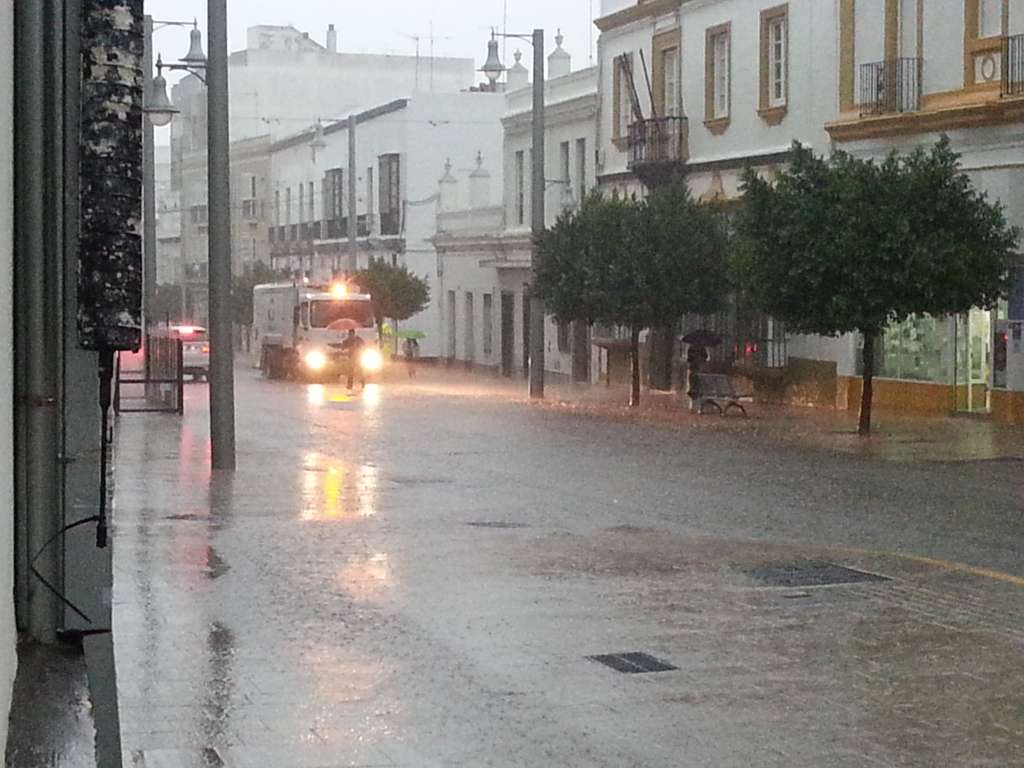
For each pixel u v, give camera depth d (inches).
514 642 507.2
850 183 1299.2
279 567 653.9
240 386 2404.0
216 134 1085.8
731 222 1485.0
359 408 1809.8
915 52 1614.2
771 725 406.3
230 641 507.2
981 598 583.5
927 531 793.6
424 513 849.5
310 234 4023.1
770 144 1891.0
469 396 2075.5
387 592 595.8
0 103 354.0
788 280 1337.4
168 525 787.4
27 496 472.4
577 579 626.8
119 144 442.3
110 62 442.9
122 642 503.5
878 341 1707.7
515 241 2696.9
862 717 413.7
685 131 2080.5
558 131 2536.9
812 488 988.6
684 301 1772.9
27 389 470.9
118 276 443.2
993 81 1502.2
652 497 936.9
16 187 466.3
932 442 1315.2
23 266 467.8
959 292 1299.2
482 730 403.2
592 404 1878.7
